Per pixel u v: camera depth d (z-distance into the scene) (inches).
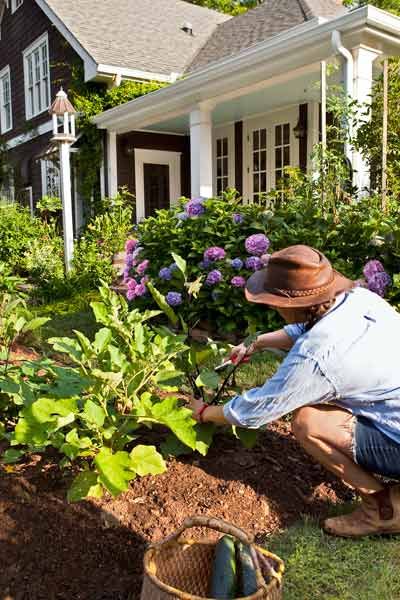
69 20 493.4
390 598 71.8
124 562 80.1
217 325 188.9
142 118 424.5
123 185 481.7
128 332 107.1
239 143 453.7
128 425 93.7
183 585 69.5
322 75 225.9
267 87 329.4
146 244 203.5
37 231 422.6
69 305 284.2
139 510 88.9
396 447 81.7
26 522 83.7
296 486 99.0
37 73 578.6
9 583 74.6
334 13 408.8
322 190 207.0
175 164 506.3
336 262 171.0
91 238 365.4
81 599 74.1
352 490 99.3
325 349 77.7
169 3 604.4
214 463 102.4
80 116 470.3
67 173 349.4
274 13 452.8
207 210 199.6
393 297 153.6
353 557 80.3
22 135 608.7
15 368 115.3
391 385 80.0
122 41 494.6
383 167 210.5
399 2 590.9
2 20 640.4
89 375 92.7
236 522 88.7
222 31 522.6
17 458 95.7
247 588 62.0
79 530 83.6
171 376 99.4
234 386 111.4
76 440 85.7
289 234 177.6
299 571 77.0
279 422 122.1
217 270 180.7
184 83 351.3
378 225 167.8
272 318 175.5
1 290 252.8
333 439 83.3
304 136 390.9
